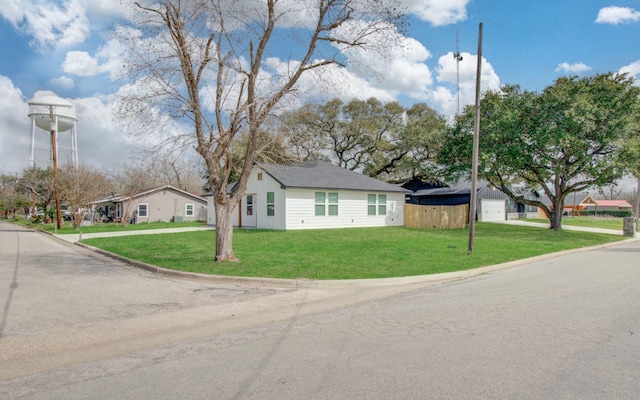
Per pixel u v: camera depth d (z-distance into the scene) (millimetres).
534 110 22328
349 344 5008
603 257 14297
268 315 6586
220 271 10016
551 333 5324
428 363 4320
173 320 6324
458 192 34156
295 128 12156
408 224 27422
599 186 23672
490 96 24047
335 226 25156
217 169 11344
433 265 11258
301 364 4363
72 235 23812
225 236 11469
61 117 37031
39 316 6492
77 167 34969
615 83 21656
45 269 11352
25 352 4906
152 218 40812
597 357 4441
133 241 18156
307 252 13461
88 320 6301
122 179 44125
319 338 5277
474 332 5410
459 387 3725
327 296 8031
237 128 10953
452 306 6941
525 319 6031
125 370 4301
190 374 4152
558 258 14000
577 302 7129
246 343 5145
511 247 15922
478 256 13141
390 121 41156
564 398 3488
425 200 37562
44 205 41312
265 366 4328
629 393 3570
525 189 31969
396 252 13641
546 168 23531
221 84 11039
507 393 3592
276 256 12406
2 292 8258
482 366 4219
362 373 4082
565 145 21578
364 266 10844
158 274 10438
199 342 5230
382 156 40531
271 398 3564
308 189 23953
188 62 10555
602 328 5535
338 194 25375
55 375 4195
